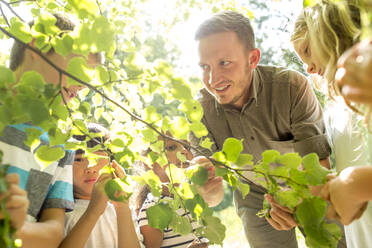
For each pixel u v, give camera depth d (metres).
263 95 2.11
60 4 1.71
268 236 2.47
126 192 1.26
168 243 2.02
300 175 1.14
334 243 1.11
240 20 1.99
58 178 1.49
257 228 2.49
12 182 0.87
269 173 1.17
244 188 1.25
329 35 1.42
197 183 1.29
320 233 1.11
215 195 1.75
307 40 1.59
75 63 1.07
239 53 1.94
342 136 1.73
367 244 1.63
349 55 0.85
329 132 1.90
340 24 1.38
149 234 2.00
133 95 1.39
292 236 2.50
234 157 1.21
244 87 2.04
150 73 1.15
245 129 2.21
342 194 1.14
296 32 1.62
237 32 1.94
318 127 2.11
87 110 1.27
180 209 1.97
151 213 1.27
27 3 1.81
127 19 2.06
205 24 1.95
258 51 2.03
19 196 0.86
